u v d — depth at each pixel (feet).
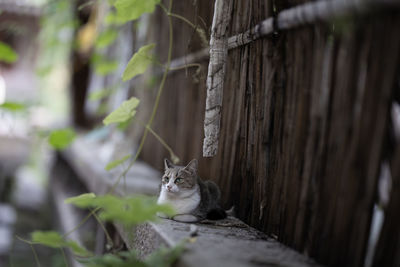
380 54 5.03
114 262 6.84
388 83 4.95
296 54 6.59
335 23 5.58
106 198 6.08
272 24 6.94
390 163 5.04
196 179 8.42
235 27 8.44
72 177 23.32
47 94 44.52
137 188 11.76
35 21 40.16
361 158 5.37
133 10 9.65
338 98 5.72
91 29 25.13
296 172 6.64
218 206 8.90
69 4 25.27
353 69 5.44
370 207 5.29
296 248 6.56
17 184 26.96
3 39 40.98
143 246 7.64
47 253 14.99
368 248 5.37
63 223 16.66
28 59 42.45
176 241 6.44
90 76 29.27
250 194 8.05
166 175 8.41
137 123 17.03
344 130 5.62
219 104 7.88
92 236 15.19
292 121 6.75
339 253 5.70
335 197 5.81
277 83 7.11
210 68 7.80
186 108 12.31
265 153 7.46
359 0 5.01
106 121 9.83
